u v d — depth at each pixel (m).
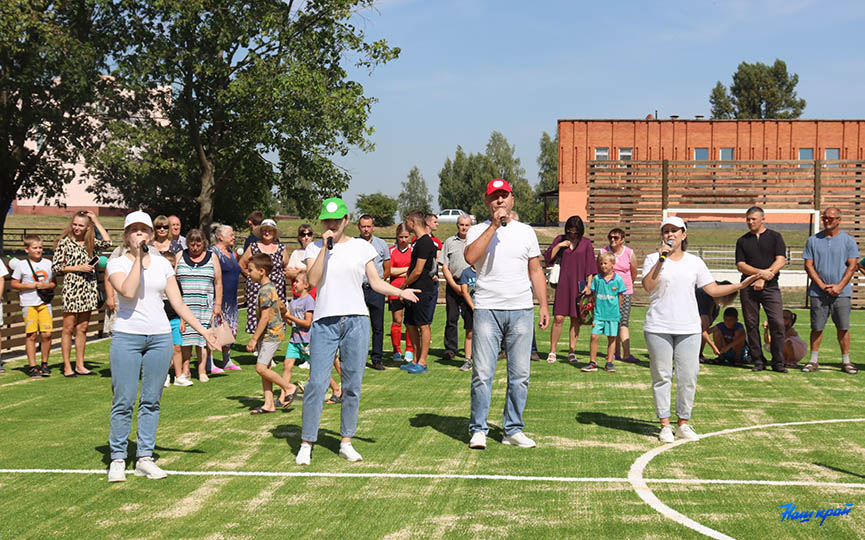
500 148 109.69
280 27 28.94
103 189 33.38
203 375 9.96
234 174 32.00
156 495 5.35
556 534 4.58
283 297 11.19
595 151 51.16
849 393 9.20
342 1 29.14
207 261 9.77
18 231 44.16
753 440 6.88
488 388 6.62
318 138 29.91
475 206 106.00
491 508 5.04
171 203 33.75
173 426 7.43
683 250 6.96
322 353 6.13
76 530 4.68
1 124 28.08
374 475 5.79
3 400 8.73
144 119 30.17
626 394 9.10
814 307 10.73
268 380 7.99
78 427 7.47
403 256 11.87
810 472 5.86
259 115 28.69
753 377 10.30
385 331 15.62
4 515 4.95
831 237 10.64
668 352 6.84
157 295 5.84
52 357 11.97
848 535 4.54
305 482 5.62
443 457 6.30
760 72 97.88
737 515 4.89
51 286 10.37
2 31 24.98
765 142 50.31
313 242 6.29
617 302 10.62
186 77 28.81
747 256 10.73
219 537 4.56
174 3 26.69
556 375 10.41
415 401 8.66
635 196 22.06
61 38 26.14
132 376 5.73
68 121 29.16
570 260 11.41
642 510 4.99
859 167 21.20
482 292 6.64
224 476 5.79
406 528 4.69
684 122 50.56
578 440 6.89
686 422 6.95
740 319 17.39
